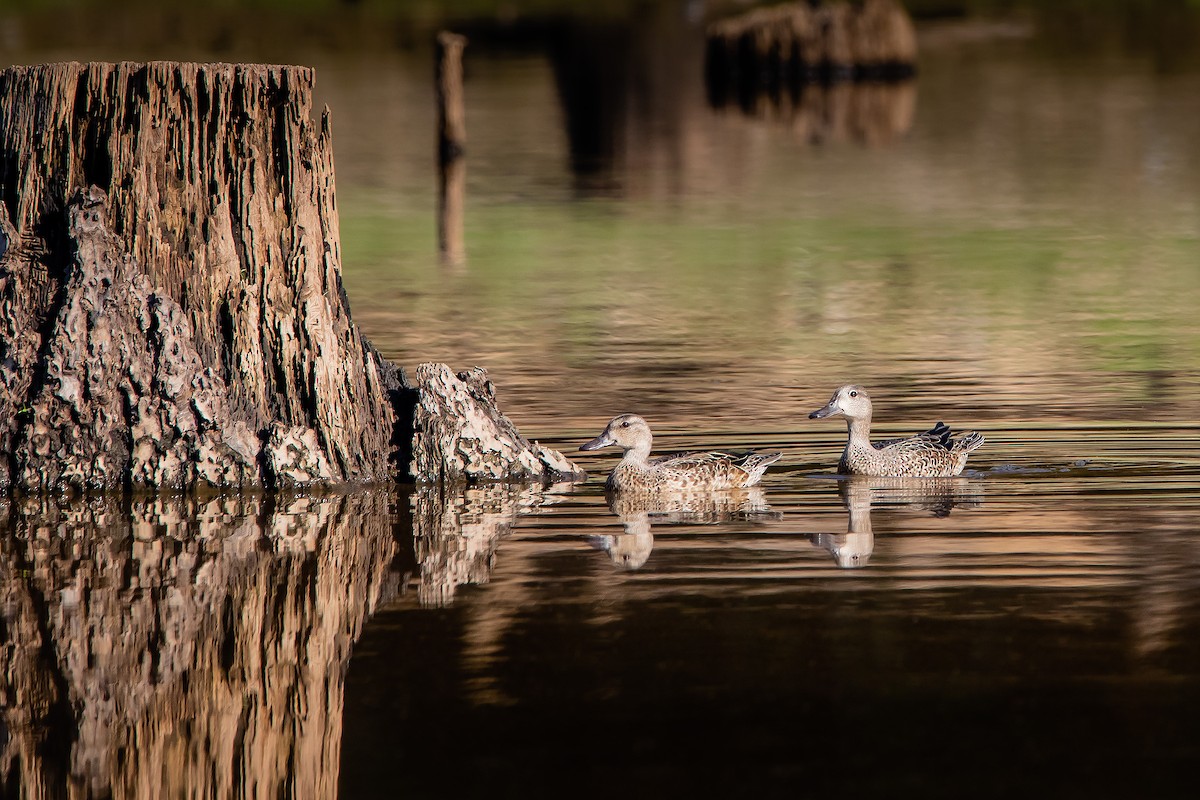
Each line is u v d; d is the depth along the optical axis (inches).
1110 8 4143.7
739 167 2085.4
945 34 3791.8
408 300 1258.0
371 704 451.5
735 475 713.6
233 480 704.4
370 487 714.8
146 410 698.8
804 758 411.5
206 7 3873.0
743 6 4158.5
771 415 854.5
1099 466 730.2
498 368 991.0
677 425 831.1
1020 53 3422.7
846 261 1430.9
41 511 666.8
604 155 2208.4
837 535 619.8
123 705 455.8
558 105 2741.1
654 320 1164.5
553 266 1425.9
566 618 518.0
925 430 808.9
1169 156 2082.9
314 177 704.4
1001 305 1208.2
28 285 705.6
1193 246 1471.5
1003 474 719.7
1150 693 446.9
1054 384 919.7
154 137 693.3
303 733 434.3
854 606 524.4
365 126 2456.9
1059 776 399.9
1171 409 844.0
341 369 714.2
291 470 705.0
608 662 477.4
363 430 726.5
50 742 434.6
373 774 407.8
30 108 702.5
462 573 571.8
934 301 1229.7
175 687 467.5
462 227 1648.6
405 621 518.6
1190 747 414.0
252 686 466.9
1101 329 1101.1
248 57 3061.0
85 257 691.4
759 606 526.9
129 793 406.9
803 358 1015.6
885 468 725.9
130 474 700.7
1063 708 438.6
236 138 695.7
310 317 703.7
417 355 1031.6
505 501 689.0
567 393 914.1
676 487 702.5
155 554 599.2
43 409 695.1
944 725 428.8
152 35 3341.5
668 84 3016.7
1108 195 1801.2
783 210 1736.0
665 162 2137.1
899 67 3061.0
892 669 467.8
